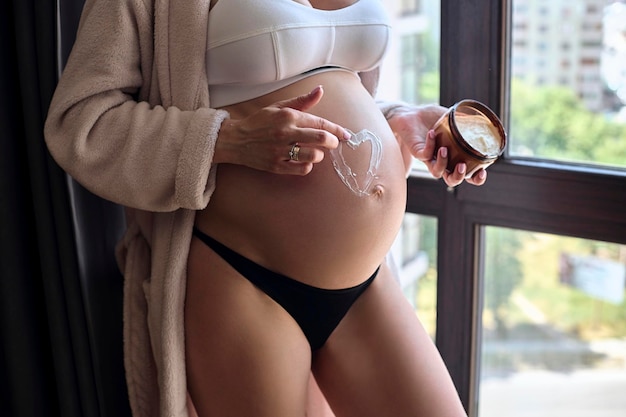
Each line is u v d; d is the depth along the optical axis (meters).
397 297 1.47
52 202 1.52
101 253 1.62
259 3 1.28
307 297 1.34
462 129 1.36
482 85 1.67
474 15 1.65
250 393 1.31
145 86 1.36
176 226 1.34
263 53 1.27
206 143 1.24
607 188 1.54
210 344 1.33
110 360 1.66
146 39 1.33
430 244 1.94
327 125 1.23
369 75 1.52
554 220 1.62
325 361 1.46
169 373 1.35
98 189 1.32
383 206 1.33
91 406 1.59
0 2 1.50
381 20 1.40
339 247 1.31
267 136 1.21
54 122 1.33
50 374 1.66
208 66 1.32
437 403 1.41
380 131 1.35
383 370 1.43
